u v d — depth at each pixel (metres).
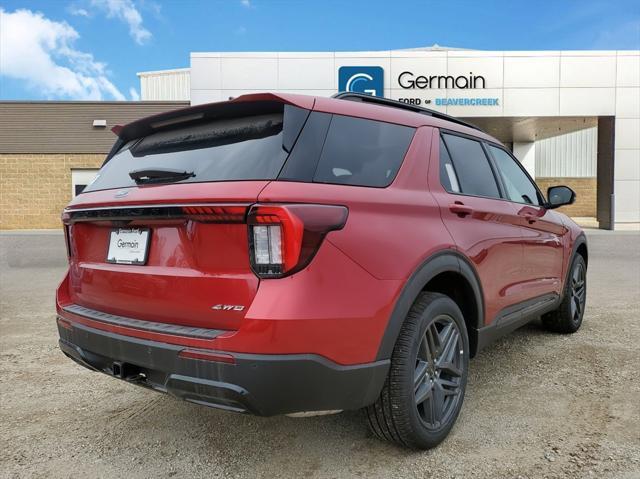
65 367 4.27
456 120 3.62
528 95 17.16
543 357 4.28
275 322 2.03
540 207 4.30
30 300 7.23
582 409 3.24
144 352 2.29
